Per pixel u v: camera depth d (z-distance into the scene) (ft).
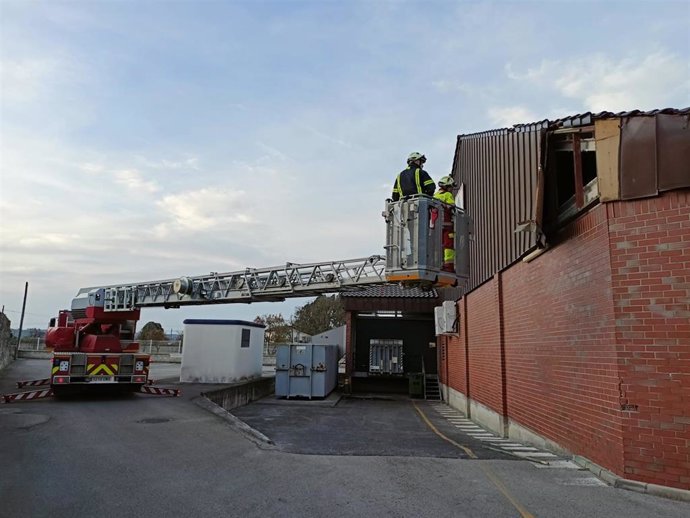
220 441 27.22
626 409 19.31
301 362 68.80
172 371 91.25
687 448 17.92
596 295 21.74
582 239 23.31
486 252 43.78
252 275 40.88
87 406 40.14
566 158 26.86
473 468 21.52
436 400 74.13
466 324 52.90
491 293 41.91
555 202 26.71
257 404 61.62
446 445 30.37
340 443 30.73
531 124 33.01
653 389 18.84
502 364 37.81
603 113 21.03
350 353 81.20
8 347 97.86
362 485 18.86
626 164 20.07
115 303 47.80
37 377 66.64
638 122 20.02
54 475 20.13
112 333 48.67
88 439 27.45
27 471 20.68
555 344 26.96
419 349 86.22
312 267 37.65
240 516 15.64
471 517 15.64
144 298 47.70
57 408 38.65
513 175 36.22
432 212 22.63
